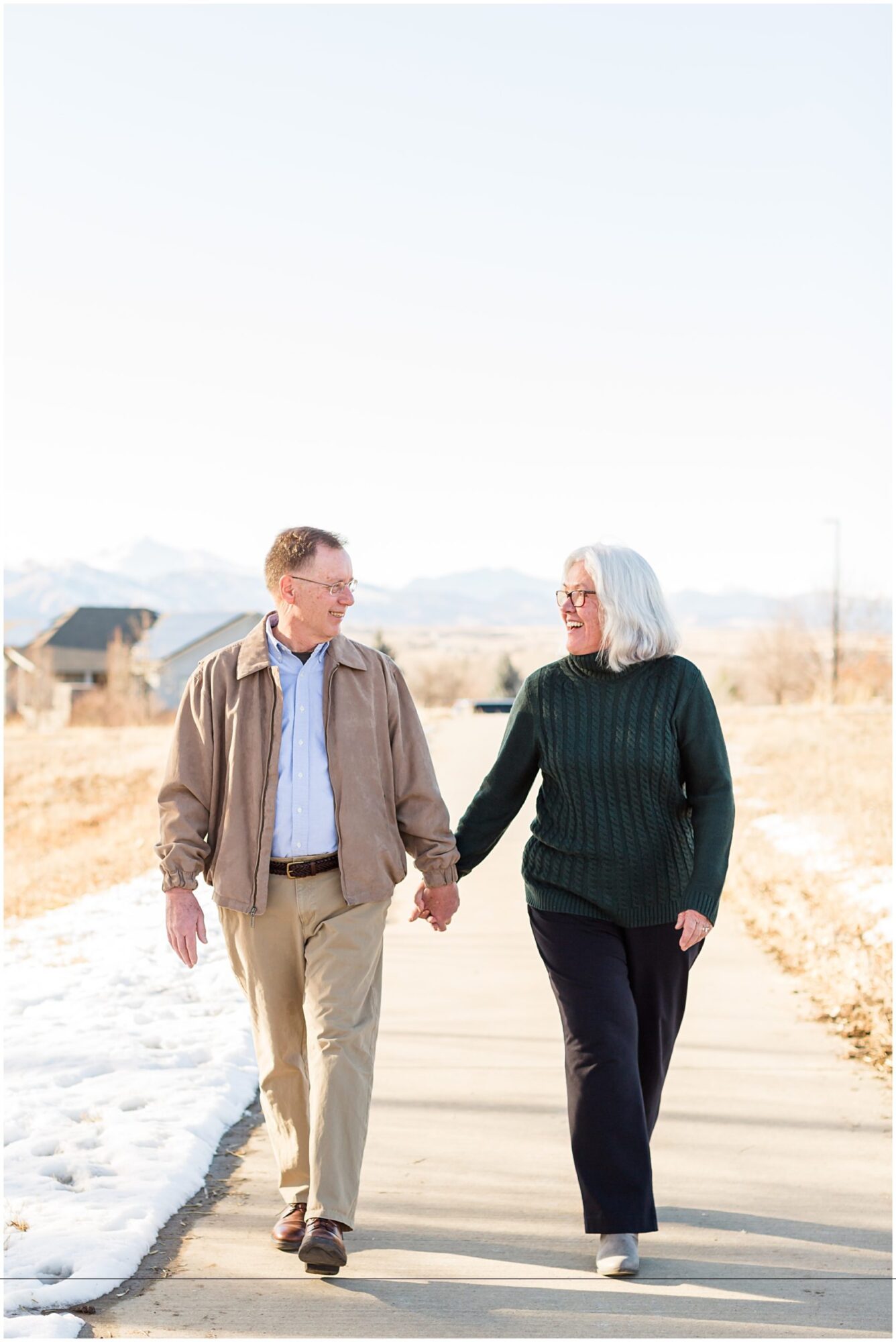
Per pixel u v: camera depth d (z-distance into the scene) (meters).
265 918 3.73
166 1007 6.32
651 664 3.82
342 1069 3.55
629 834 3.77
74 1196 3.89
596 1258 3.56
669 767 3.76
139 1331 3.15
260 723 3.72
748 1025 5.98
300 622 3.78
